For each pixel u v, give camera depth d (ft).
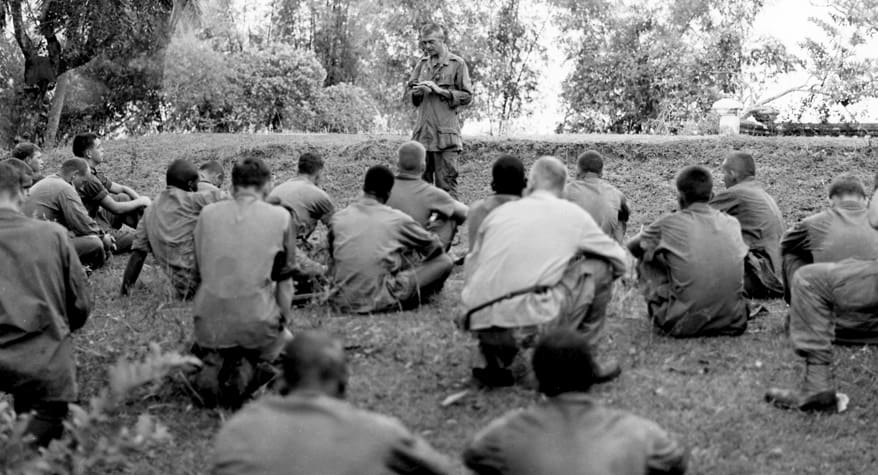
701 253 23.39
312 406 11.98
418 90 36.35
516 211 20.04
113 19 61.52
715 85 75.77
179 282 27.58
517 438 12.76
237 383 19.76
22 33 60.80
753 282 27.61
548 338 13.15
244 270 19.89
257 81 74.84
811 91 75.77
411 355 22.30
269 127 76.89
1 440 15.62
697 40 78.33
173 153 48.60
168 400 20.86
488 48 81.56
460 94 36.96
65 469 15.61
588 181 28.43
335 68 97.71
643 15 79.77
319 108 77.97
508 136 48.65
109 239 32.27
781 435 18.86
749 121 59.62
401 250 25.75
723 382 21.16
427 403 20.01
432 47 37.35
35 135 64.54
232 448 11.82
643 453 12.60
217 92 73.26
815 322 20.06
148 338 23.91
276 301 21.01
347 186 43.06
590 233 20.03
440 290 27.40
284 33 98.63
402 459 12.12
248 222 20.34
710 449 18.17
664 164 44.01
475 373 20.40
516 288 19.26
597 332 20.66
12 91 63.72
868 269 21.06
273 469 11.61
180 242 27.58
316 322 24.31
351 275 25.22
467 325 20.01
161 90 70.59
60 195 30.01
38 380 19.16
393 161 45.29
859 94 74.79
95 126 70.59
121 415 20.08
